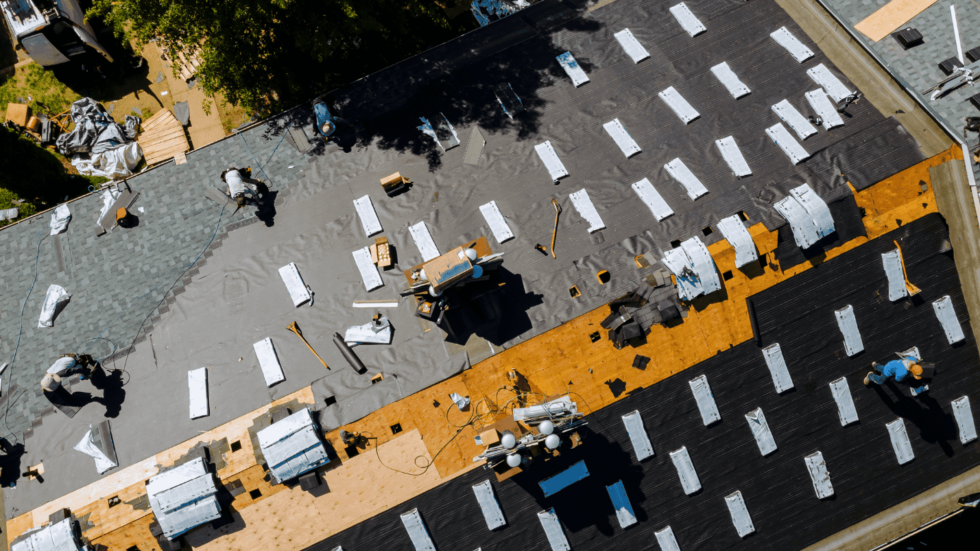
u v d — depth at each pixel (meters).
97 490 24.88
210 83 32.25
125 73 40.25
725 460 25.92
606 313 25.55
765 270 25.75
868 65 27.78
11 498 25.16
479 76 30.30
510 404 25.17
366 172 28.98
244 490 24.77
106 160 38.59
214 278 27.80
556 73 29.98
